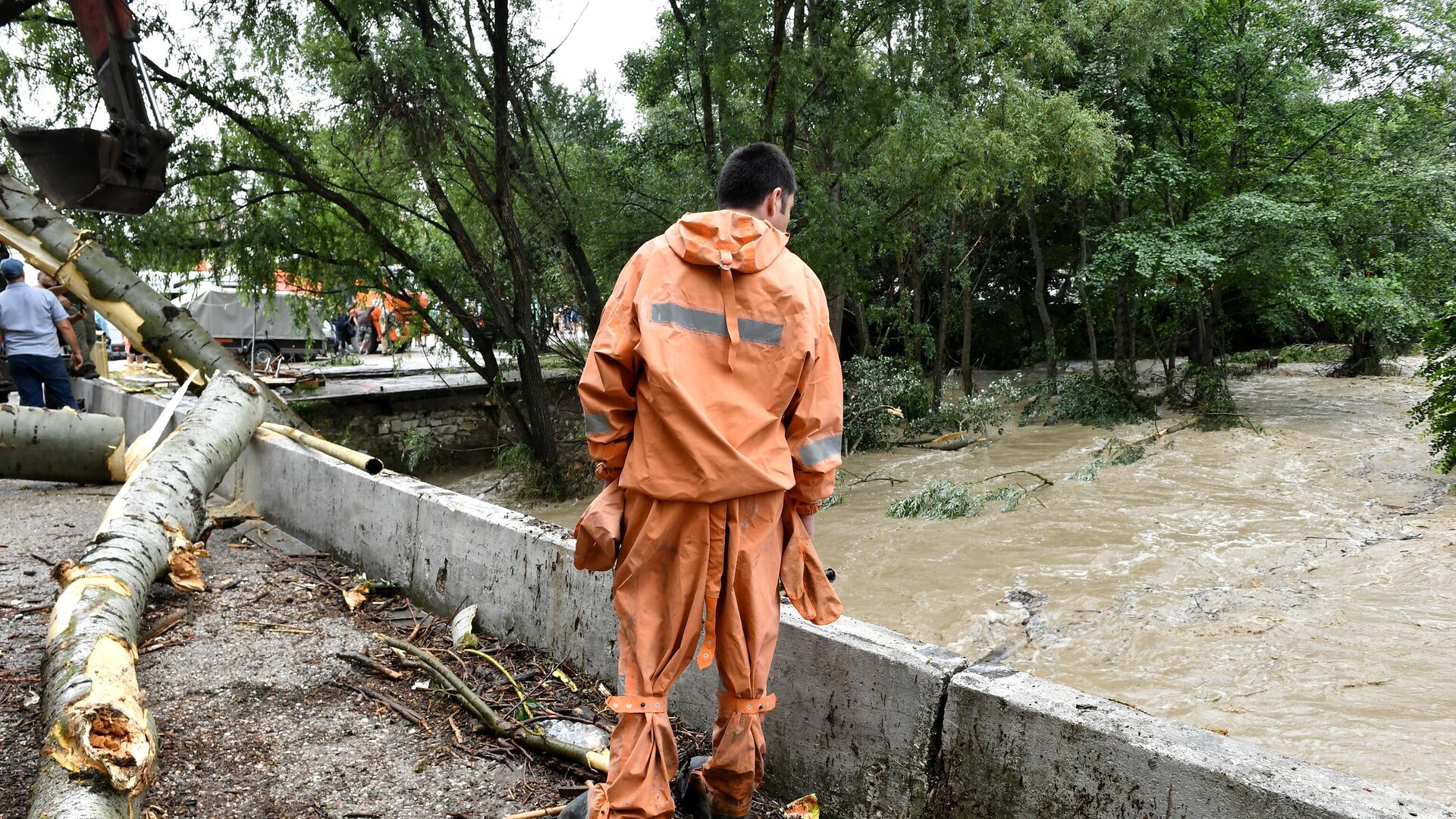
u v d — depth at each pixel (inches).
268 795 109.5
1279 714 183.3
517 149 435.5
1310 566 272.1
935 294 755.4
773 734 111.1
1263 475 397.4
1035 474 412.8
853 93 430.6
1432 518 308.5
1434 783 153.3
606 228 484.7
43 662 120.0
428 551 173.6
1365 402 586.6
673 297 80.7
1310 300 529.0
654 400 78.6
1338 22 557.0
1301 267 530.9
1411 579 252.8
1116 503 361.7
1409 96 629.3
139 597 153.1
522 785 112.5
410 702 134.3
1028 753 87.4
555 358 628.4
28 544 220.4
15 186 333.4
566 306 523.8
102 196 235.1
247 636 159.5
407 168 397.4
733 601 80.8
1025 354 908.0
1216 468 414.9
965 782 92.0
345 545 203.0
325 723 127.8
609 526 82.6
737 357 80.2
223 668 145.6
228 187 408.8
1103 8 555.2
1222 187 613.9
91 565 151.3
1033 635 237.9
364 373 706.8
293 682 140.9
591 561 86.0
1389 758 162.7
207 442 216.4
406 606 175.5
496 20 402.9
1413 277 578.2
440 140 372.8
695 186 460.4
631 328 80.9
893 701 98.1
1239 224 519.8
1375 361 716.0
